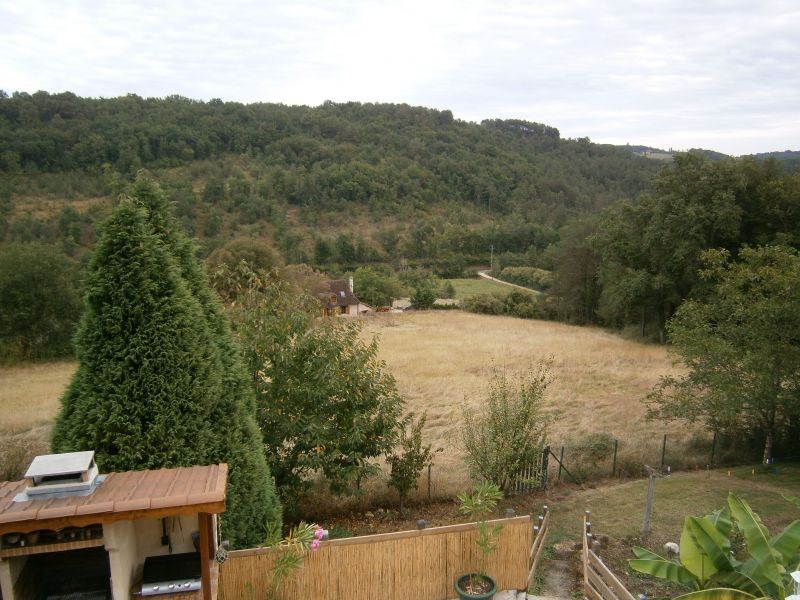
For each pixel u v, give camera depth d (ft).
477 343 129.49
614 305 141.90
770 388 44.73
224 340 28.76
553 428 61.77
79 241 225.35
